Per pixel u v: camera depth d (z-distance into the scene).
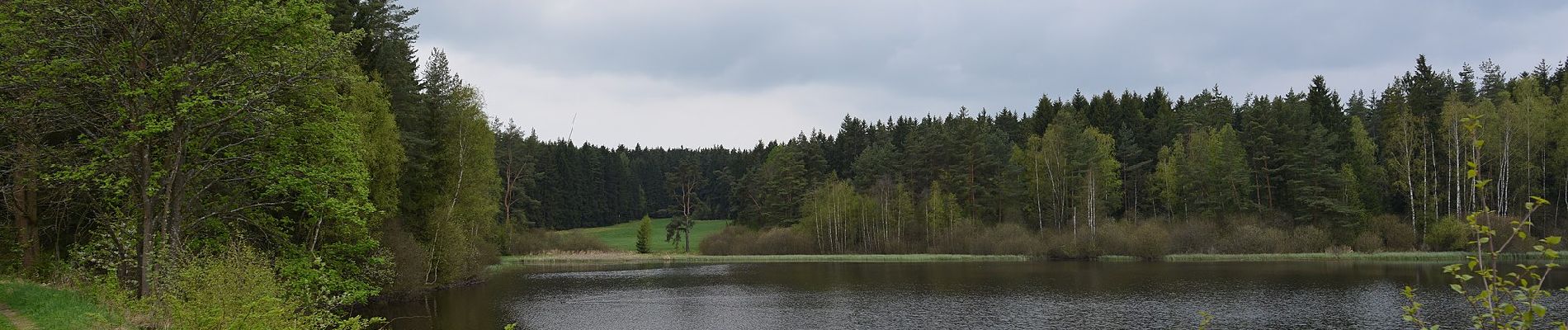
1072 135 83.12
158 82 15.94
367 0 35.75
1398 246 65.38
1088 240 69.75
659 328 29.84
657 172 174.00
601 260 84.38
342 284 21.69
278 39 18.14
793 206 104.81
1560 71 85.69
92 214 22.73
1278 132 77.19
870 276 53.75
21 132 17.16
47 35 16.45
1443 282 41.72
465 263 47.38
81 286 18.72
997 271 57.22
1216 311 32.34
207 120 17.62
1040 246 72.88
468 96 44.38
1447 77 84.12
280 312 13.88
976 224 83.44
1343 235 67.50
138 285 18.19
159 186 17.72
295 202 20.33
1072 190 81.31
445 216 42.44
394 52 38.69
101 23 16.50
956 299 37.88
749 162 149.38
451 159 42.69
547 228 134.62
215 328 12.88
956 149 92.56
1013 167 83.62
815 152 117.69
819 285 47.66
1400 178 71.12
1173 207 80.94
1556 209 63.00
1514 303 6.75
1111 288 42.19
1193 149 79.75
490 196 55.59
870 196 94.31
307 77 18.75
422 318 31.59
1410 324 28.33
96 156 17.02
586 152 152.50
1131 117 107.56
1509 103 64.31
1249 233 68.12
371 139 30.00
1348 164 73.88
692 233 132.38
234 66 18.44
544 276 56.47
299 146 19.45
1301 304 34.19
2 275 20.48
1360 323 28.92
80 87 17.16
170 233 17.77
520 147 92.62
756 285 48.22
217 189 22.20
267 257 21.64
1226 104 107.56
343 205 19.08
